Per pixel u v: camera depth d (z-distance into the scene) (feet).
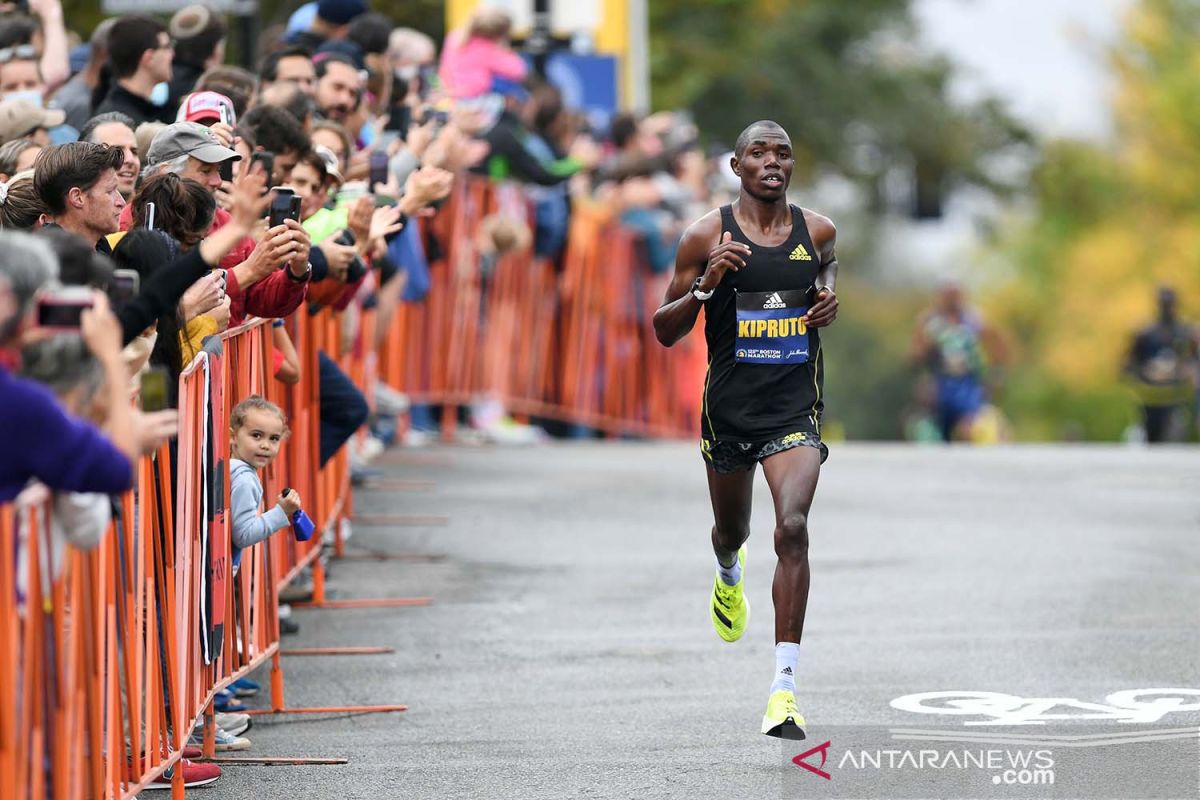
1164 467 155.22
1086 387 511.40
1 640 46.65
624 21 194.59
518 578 102.37
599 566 105.60
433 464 141.79
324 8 114.93
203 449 65.31
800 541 70.59
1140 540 114.83
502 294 155.94
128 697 58.65
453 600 97.04
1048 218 516.32
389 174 92.43
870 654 84.38
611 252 171.22
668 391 183.73
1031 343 518.78
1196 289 492.54
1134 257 499.10
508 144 146.72
